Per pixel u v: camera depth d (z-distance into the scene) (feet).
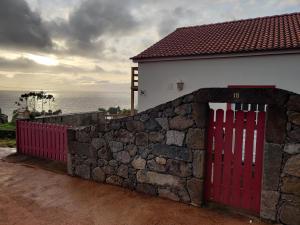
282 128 10.21
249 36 31.73
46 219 11.72
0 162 21.48
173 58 32.83
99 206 12.99
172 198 13.48
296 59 25.40
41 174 18.17
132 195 14.28
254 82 27.81
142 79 36.37
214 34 36.91
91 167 16.78
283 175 10.36
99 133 16.14
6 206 13.07
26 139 23.44
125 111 57.41
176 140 13.07
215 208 12.31
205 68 30.91
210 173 12.64
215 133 12.34
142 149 14.40
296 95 9.87
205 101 11.94
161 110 13.48
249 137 11.43
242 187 11.86
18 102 51.65
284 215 10.44
